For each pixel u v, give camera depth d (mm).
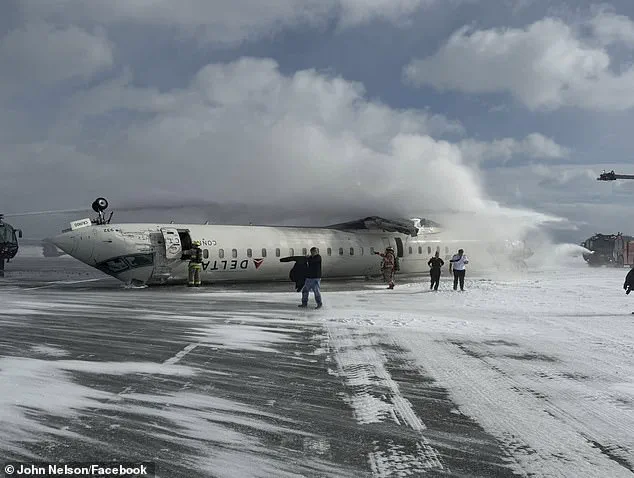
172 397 7484
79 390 7777
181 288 26047
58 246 25250
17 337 12172
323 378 8586
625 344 11359
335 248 30219
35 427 6234
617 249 56188
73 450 5582
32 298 21031
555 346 11117
